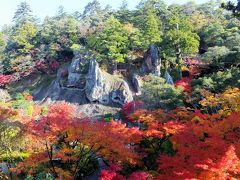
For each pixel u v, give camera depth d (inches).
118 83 2026.3
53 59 2541.8
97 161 1051.3
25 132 802.8
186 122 926.4
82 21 3038.9
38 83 2465.6
